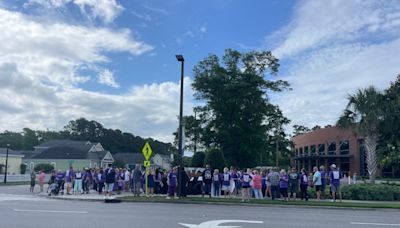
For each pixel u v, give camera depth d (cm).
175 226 1098
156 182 2409
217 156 2914
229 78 4953
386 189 2261
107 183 2297
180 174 2138
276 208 1748
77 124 12200
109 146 11894
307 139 7412
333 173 2041
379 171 4862
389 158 3581
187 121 5138
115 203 1858
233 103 4900
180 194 2120
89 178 2569
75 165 7256
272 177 2111
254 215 1411
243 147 4744
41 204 1725
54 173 2488
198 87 4962
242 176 2117
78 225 1093
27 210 1452
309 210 1681
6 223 1112
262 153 5169
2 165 6122
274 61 5122
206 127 5134
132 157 9388
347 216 1452
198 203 1923
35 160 7331
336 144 6091
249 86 4847
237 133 4825
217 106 4919
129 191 2567
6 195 2352
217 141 4959
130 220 1210
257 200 2020
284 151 6203
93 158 7525
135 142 12462
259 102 4997
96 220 1200
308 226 1153
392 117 2847
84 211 1447
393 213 1622
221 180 2273
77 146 8019
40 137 12069
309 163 7144
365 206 1808
